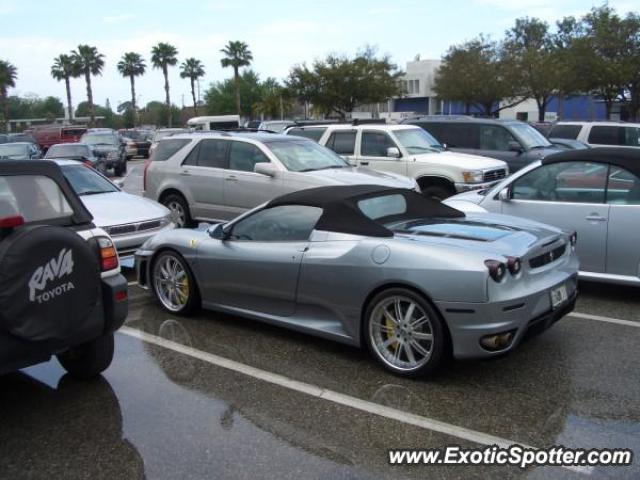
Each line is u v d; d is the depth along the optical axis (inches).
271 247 213.0
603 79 1344.7
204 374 190.9
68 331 153.9
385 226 201.0
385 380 183.6
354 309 191.3
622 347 206.8
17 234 144.7
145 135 1926.7
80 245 155.3
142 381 186.9
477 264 169.0
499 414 161.5
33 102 5546.3
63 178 174.7
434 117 576.7
